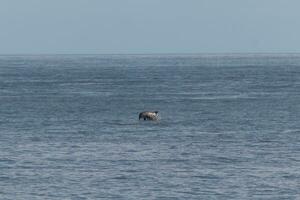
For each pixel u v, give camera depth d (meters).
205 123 166.50
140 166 111.38
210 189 96.69
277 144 132.25
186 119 175.88
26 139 140.25
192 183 99.88
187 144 132.75
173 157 118.75
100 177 103.62
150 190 96.19
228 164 112.62
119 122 170.00
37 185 99.00
